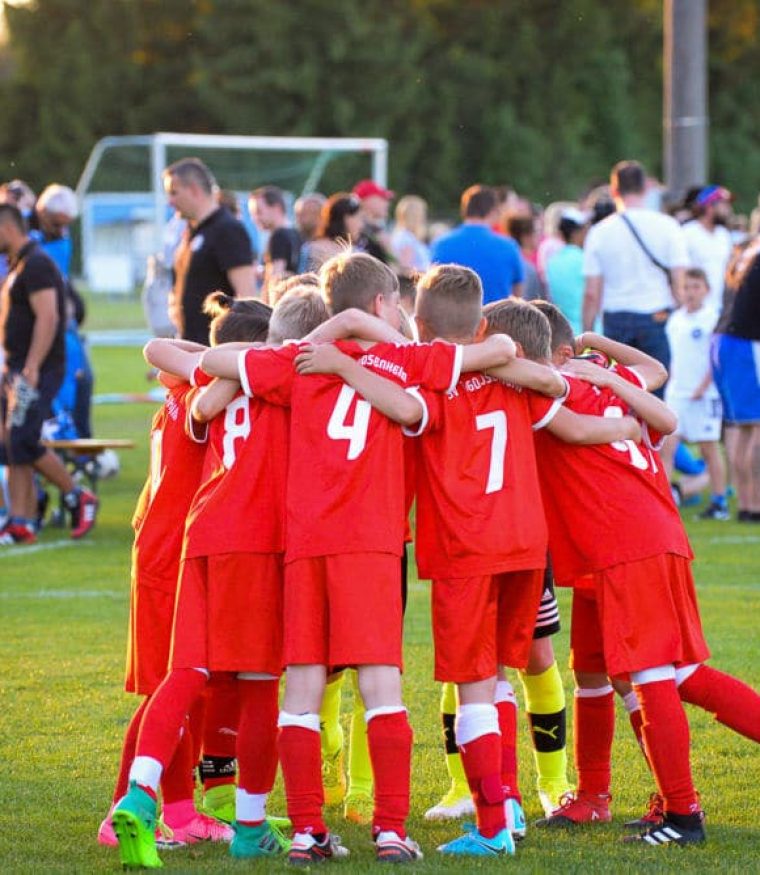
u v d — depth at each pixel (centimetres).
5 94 13388
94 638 1753
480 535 1040
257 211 2752
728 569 2131
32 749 1323
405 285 1424
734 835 1080
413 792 1216
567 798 1159
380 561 1024
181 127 12862
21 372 2408
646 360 1188
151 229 9831
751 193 13312
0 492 2656
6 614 1886
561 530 1110
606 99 12744
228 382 1077
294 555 1031
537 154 12312
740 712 1080
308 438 1049
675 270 2603
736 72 13450
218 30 12312
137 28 13050
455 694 1141
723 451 3512
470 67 12381
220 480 1070
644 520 1073
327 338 1066
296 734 1018
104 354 6931
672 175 3738
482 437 1060
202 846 1087
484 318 1127
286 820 1145
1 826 1120
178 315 2170
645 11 13050
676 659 1054
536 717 1174
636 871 986
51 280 2389
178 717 1027
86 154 13050
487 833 1037
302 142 8600
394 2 12506
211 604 1050
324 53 12144
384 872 980
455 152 12388
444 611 1045
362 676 1022
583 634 1138
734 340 2497
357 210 2572
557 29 12638
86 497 2478
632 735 1380
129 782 1016
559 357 1175
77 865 1021
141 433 4034
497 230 3212
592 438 1079
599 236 2630
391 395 1042
